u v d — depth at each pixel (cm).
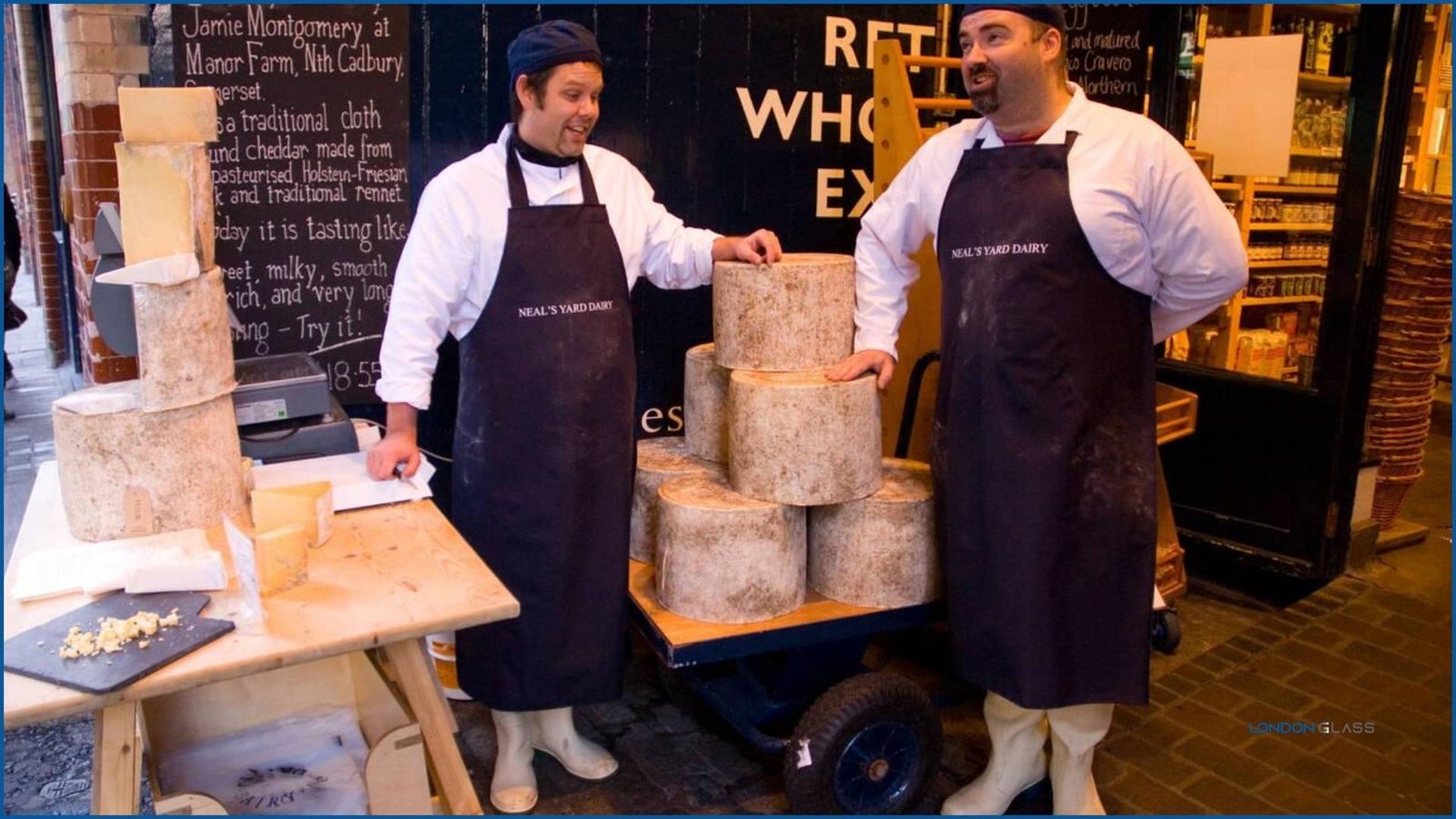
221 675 141
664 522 229
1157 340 241
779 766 266
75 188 277
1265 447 370
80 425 176
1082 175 201
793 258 241
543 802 250
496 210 217
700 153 314
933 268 292
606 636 237
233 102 262
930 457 233
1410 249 372
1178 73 378
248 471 206
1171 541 344
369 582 166
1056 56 201
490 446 226
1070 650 216
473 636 237
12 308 681
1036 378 206
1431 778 264
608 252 226
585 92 212
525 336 221
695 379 262
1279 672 317
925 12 344
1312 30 348
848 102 334
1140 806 252
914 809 245
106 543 179
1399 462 397
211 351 184
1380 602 362
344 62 269
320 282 278
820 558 241
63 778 254
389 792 177
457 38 278
